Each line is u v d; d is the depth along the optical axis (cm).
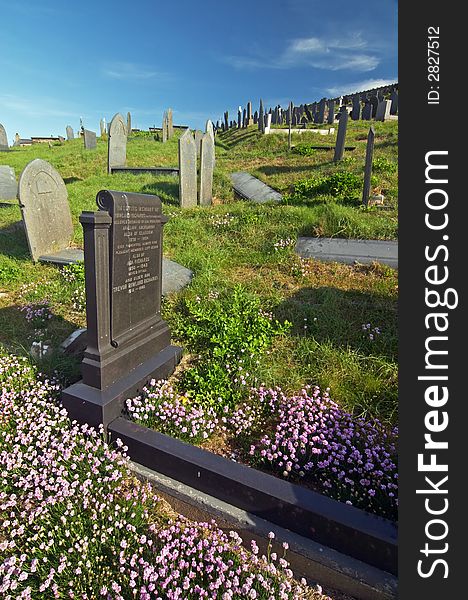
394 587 175
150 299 326
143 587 163
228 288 475
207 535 206
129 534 192
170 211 828
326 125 2034
